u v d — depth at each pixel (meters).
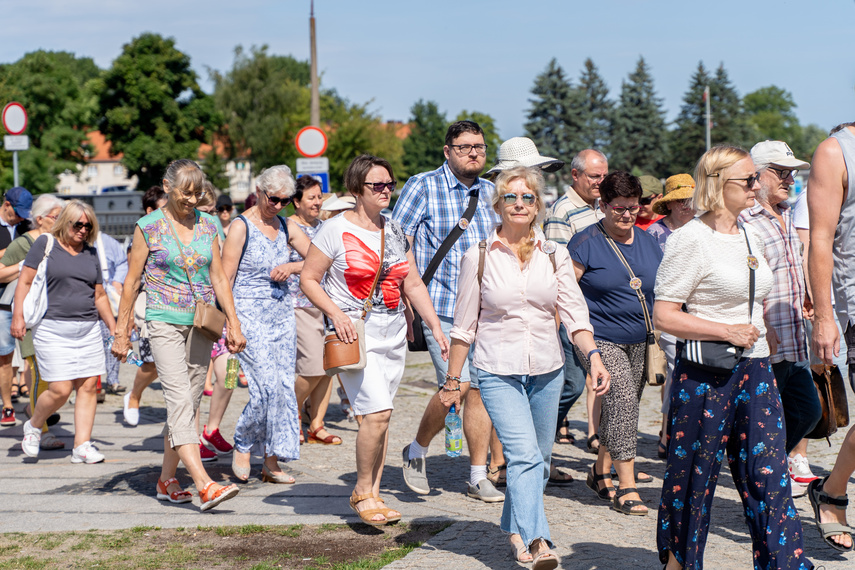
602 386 5.22
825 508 5.70
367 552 5.64
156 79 90.56
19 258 10.11
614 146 117.94
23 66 88.31
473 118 114.25
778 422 4.62
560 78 113.19
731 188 4.54
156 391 12.82
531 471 5.13
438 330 6.41
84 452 8.40
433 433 6.94
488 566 5.27
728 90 115.50
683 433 4.65
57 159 87.00
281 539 5.95
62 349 8.28
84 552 5.72
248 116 90.88
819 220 5.48
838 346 5.44
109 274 11.68
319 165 18.80
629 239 6.87
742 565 5.33
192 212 7.07
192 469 6.68
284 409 7.48
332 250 6.02
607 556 5.46
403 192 7.35
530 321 5.29
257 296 7.50
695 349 4.58
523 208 5.21
